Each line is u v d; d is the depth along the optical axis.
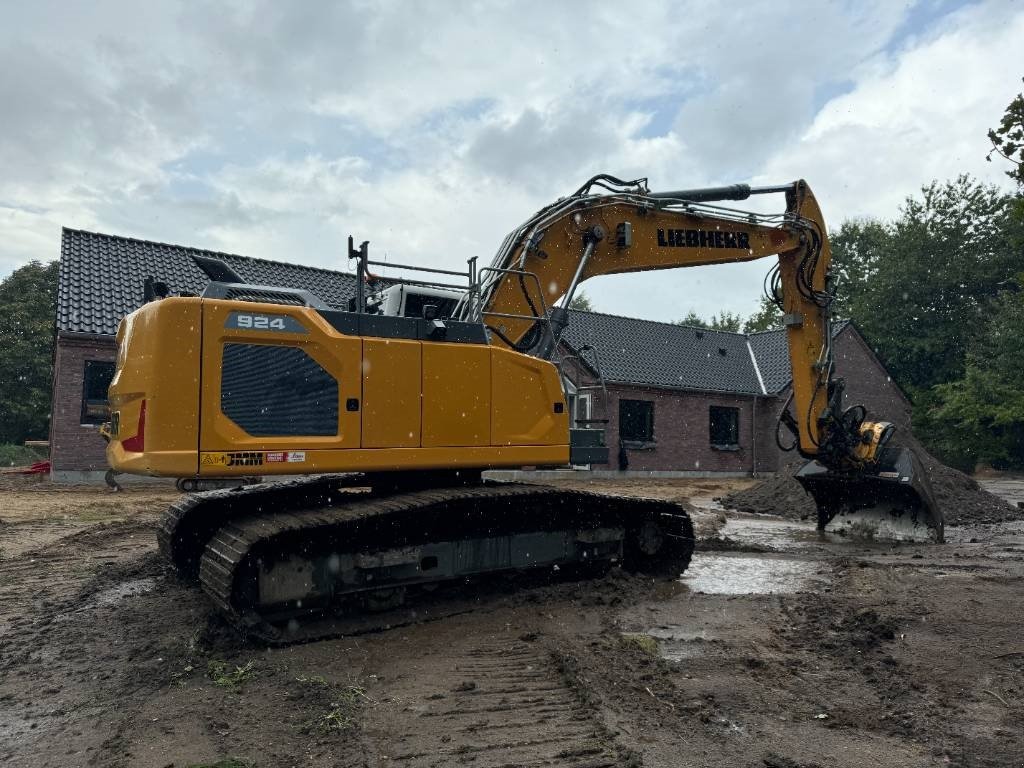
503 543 6.46
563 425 6.62
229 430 5.22
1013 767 3.42
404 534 5.91
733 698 4.22
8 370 31.36
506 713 3.99
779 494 14.33
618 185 7.96
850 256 44.03
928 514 10.16
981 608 6.08
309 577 5.47
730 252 8.70
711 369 24.98
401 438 5.79
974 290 36.72
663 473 22.75
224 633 5.35
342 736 3.67
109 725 3.82
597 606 6.29
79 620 5.74
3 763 3.41
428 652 5.05
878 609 6.04
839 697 4.27
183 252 18.61
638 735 3.72
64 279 16.22
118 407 5.55
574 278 7.40
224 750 3.52
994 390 30.14
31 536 9.62
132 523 10.49
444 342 6.12
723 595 6.76
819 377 9.58
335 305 18.58
